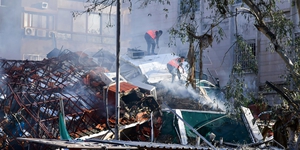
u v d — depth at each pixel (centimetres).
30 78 2066
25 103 1945
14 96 1825
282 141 1546
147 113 2022
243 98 1555
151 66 2436
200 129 2017
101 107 1997
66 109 1934
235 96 1551
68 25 3912
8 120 1794
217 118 2045
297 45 1599
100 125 1920
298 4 1456
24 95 1877
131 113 1984
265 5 1529
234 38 2866
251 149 1393
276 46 1471
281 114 1527
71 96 2012
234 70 1572
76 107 1998
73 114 1880
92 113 1944
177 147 1190
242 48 1553
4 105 1842
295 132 1536
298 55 1555
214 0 1541
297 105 1380
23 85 1966
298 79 1442
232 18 2886
